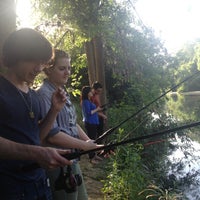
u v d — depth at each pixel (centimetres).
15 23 367
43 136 231
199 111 2180
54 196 270
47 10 759
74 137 293
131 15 872
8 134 199
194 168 880
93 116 779
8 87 204
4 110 198
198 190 751
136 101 973
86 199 307
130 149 619
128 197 555
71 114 294
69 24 789
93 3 741
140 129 891
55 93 233
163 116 969
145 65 940
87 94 783
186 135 1038
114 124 943
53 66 280
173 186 732
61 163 196
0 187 199
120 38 878
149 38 928
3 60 213
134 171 591
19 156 190
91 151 212
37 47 206
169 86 944
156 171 770
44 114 260
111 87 1423
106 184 584
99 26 761
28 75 210
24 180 203
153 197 571
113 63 991
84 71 1518
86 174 675
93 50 992
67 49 948
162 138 925
